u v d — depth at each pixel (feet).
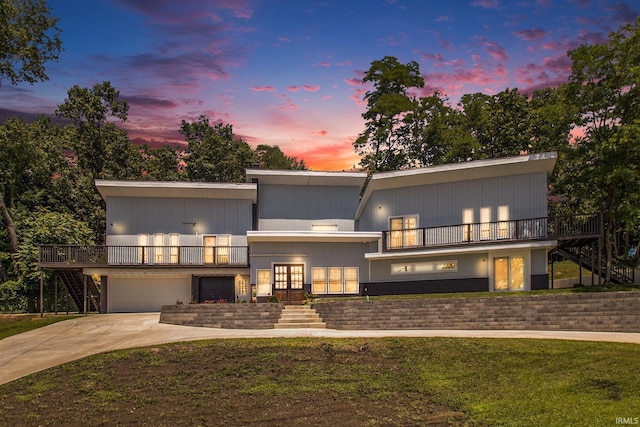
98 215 153.99
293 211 112.37
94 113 162.50
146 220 107.96
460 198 95.71
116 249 106.11
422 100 169.48
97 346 66.90
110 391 51.98
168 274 104.88
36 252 121.70
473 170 93.91
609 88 86.28
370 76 175.11
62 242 125.39
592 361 49.37
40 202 152.35
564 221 87.30
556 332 63.98
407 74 172.35
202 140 182.91
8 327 86.28
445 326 72.08
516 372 50.08
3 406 49.57
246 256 108.58
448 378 51.19
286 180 111.75
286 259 99.30
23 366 60.18
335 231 105.60
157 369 56.80
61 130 173.37
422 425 43.16
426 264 96.02
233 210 110.11
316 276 99.55
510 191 92.27
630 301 63.57
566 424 39.60
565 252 100.99
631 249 137.28
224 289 107.65
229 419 45.88
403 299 77.15
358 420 44.70
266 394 50.39
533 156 89.71
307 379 53.21
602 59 85.56
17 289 122.42
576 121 89.10
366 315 76.02
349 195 114.21
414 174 97.14
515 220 89.76
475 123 156.35
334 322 77.77
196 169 175.94
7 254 132.05
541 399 44.21
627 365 47.26
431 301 73.31
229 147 183.21
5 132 138.31
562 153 91.15
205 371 55.88
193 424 45.16
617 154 83.25
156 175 173.27
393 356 57.52
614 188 87.56
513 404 44.27
